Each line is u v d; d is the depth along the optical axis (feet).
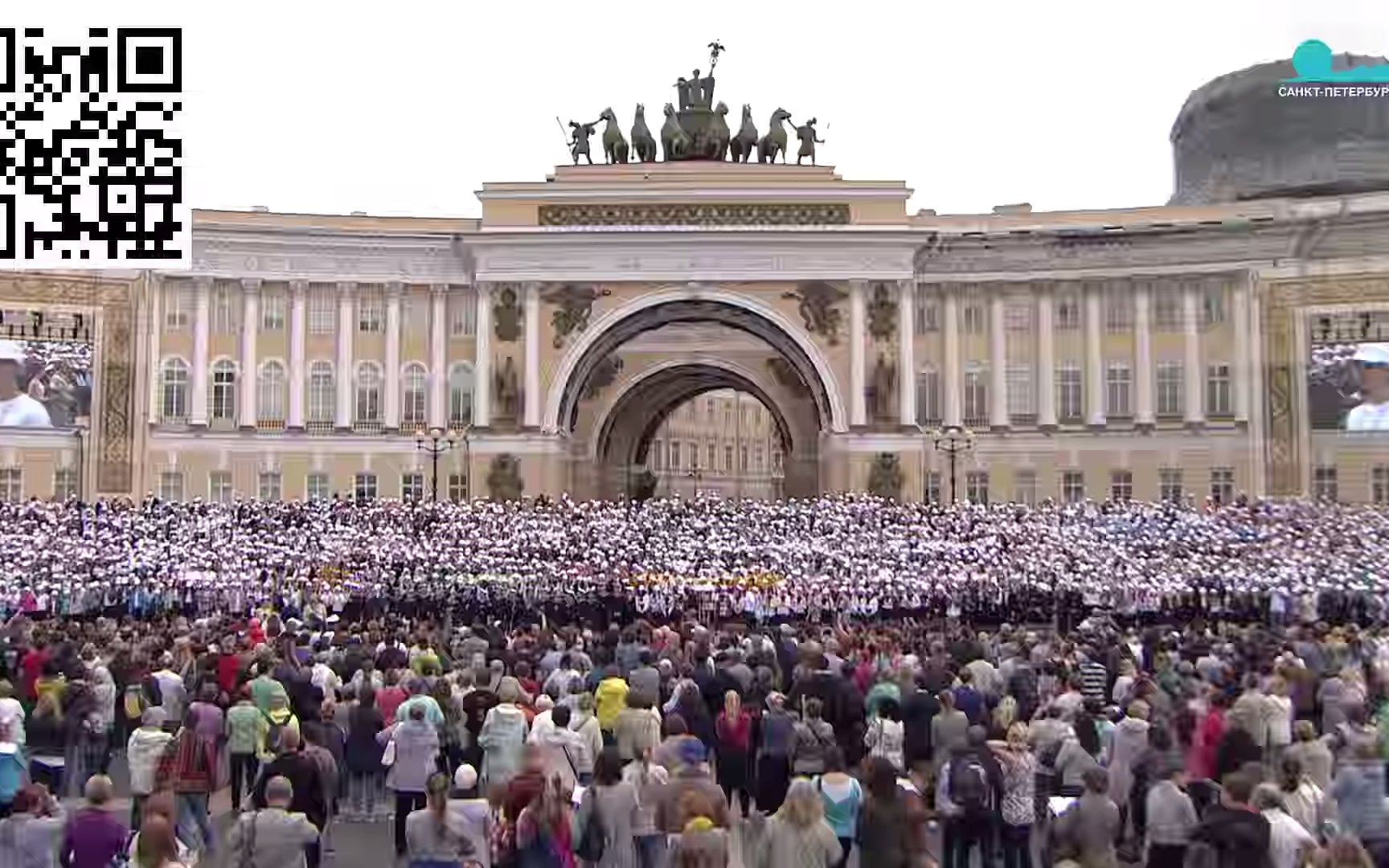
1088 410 289.12
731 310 293.02
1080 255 288.71
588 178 296.30
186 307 285.02
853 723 87.04
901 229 285.64
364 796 86.58
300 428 288.10
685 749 65.51
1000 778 70.08
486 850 60.64
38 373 268.41
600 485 335.06
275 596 188.55
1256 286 277.64
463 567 199.11
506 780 67.92
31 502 229.25
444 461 289.74
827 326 289.53
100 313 274.16
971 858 79.51
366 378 291.99
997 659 118.32
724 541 216.54
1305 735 70.85
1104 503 250.57
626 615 195.52
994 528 223.92
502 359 289.12
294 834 56.95
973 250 291.99
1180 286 284.82
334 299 291.79
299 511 227.40
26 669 96.12
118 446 274.98
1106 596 196.03
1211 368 282.77
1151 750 73.15
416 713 78.02
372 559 202.18
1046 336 290.56
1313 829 62.23
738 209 291.99
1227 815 56.24
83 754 92.73
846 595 196.65
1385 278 267.59
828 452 290.56
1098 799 59.11
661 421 364.58
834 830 60.08
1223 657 112.16
